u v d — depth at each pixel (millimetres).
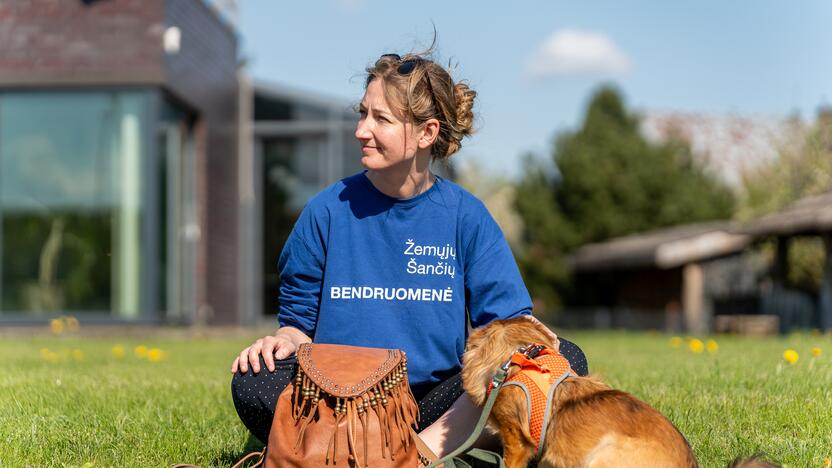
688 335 16547
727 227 21094
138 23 12148
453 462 3363
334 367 3154
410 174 3543
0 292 12141
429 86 3480
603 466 3006
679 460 2959
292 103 16875
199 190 14422
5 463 3656
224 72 15758
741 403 4574
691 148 29156
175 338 11844
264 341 3629
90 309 12102
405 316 3576
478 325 3738
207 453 3926
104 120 12203
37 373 6266
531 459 3566
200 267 14367
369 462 3078
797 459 3645
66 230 12164
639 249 21312
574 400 3186
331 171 16781
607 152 28000
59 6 12180
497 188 40750
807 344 9133
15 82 12148
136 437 4129
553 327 26016
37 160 12211
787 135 30375
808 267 19906
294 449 3113
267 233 16844
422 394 3697
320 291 3717
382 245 3596
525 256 28266
